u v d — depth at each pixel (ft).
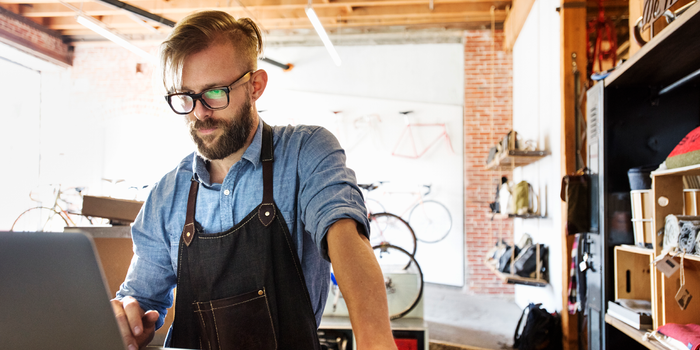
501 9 19.86
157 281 3.40
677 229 5.28
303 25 22.20
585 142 11.53
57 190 23.97
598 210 7.42
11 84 23.62
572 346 10.98
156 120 24.09
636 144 7.22
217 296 3.09
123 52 24.57
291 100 22.80
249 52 2.98
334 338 10.03
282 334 3.04
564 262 11.38
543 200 14.29
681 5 6.23
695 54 5.78
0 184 23.18
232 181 3.19
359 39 22.58
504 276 13.57
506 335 13.35
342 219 2.59
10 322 1.47
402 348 10.28
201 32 2.76
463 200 21.33
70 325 1.49
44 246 1.47
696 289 5.48
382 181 21.01
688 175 5.67
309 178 2.99
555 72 12.87
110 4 17.10
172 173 3.50
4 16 20.89
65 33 24.06
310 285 3.29
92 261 1.49
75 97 24.64
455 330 13.84
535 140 15.48
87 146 24.43
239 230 3.10
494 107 21.18
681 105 7.14
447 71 21.84
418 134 21.86
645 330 6.03
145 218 3.43
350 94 22.49
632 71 6.46
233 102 2.87
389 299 11.34
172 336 3.23
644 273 6.93
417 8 19.99
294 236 3.17
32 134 24.44
